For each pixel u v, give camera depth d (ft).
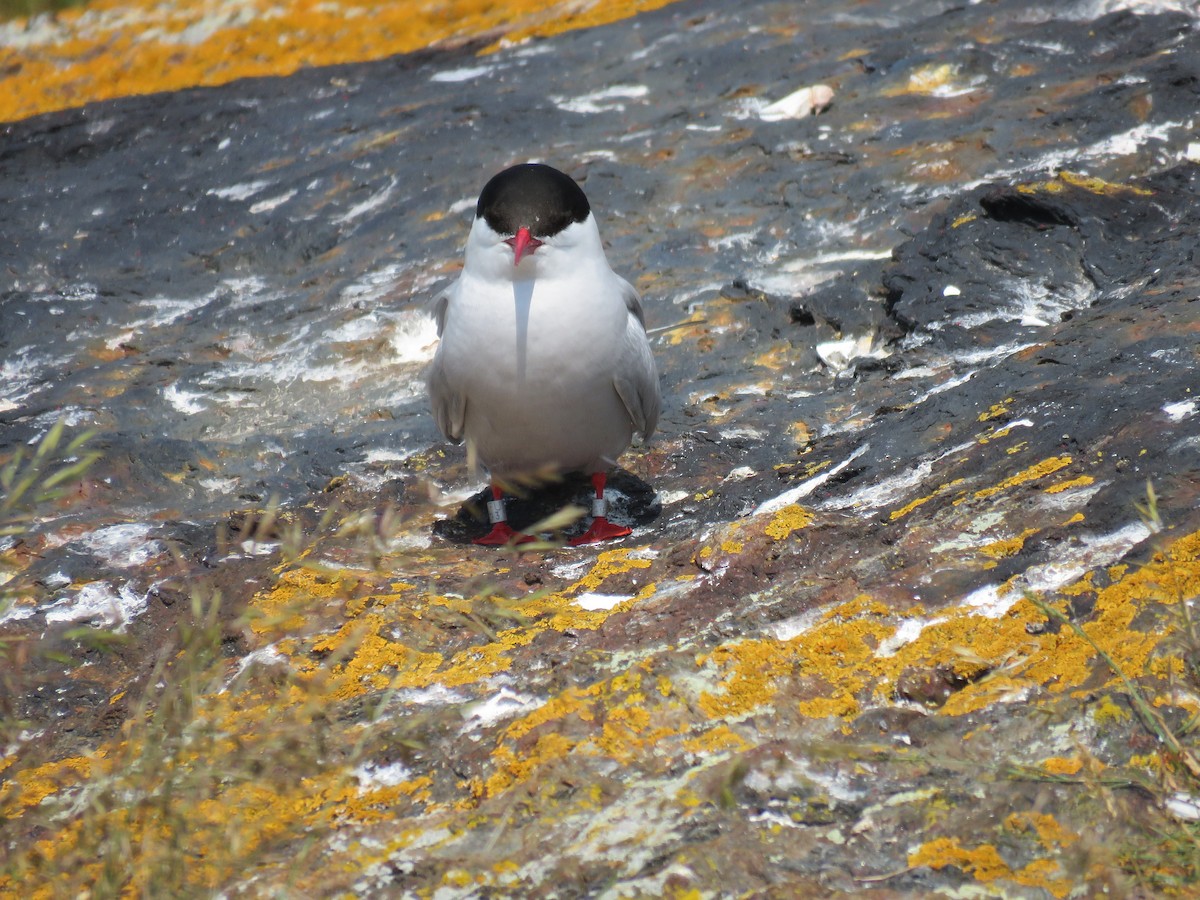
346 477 32.94
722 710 19.94
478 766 19.63
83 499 33.78
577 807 18.39
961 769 18.04
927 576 22.18
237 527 30.58
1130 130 44.86
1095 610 20.15
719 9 64.44
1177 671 18.47
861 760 18.51
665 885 16.79
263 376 40.70
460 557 28.37
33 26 75.15
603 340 28.48
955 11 57.88
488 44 66.80
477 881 17.43
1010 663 20.03
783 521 24.48
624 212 46.88
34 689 24.61
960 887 16.25
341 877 17.74
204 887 17.26
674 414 35.40
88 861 18.56
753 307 39.81
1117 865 15.94
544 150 52.65
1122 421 25.53
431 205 50.01
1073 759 17.76
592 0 69.21
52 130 63.16
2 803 20.12
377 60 67.36
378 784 19.76
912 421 29.71
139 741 20.48
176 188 55.57
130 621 26.45
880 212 43.52
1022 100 48.93
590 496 31.71
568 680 21.22
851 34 58.70
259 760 19.15
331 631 23.98
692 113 53.57
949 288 37.35
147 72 69.31
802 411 33.94
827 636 21.11
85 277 49.60
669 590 23.76
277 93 64.23
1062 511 23.26
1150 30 52.19
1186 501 22.16
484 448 30.09
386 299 44.09
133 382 40.88
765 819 17.71
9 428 37.86
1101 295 34.91
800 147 49.08
